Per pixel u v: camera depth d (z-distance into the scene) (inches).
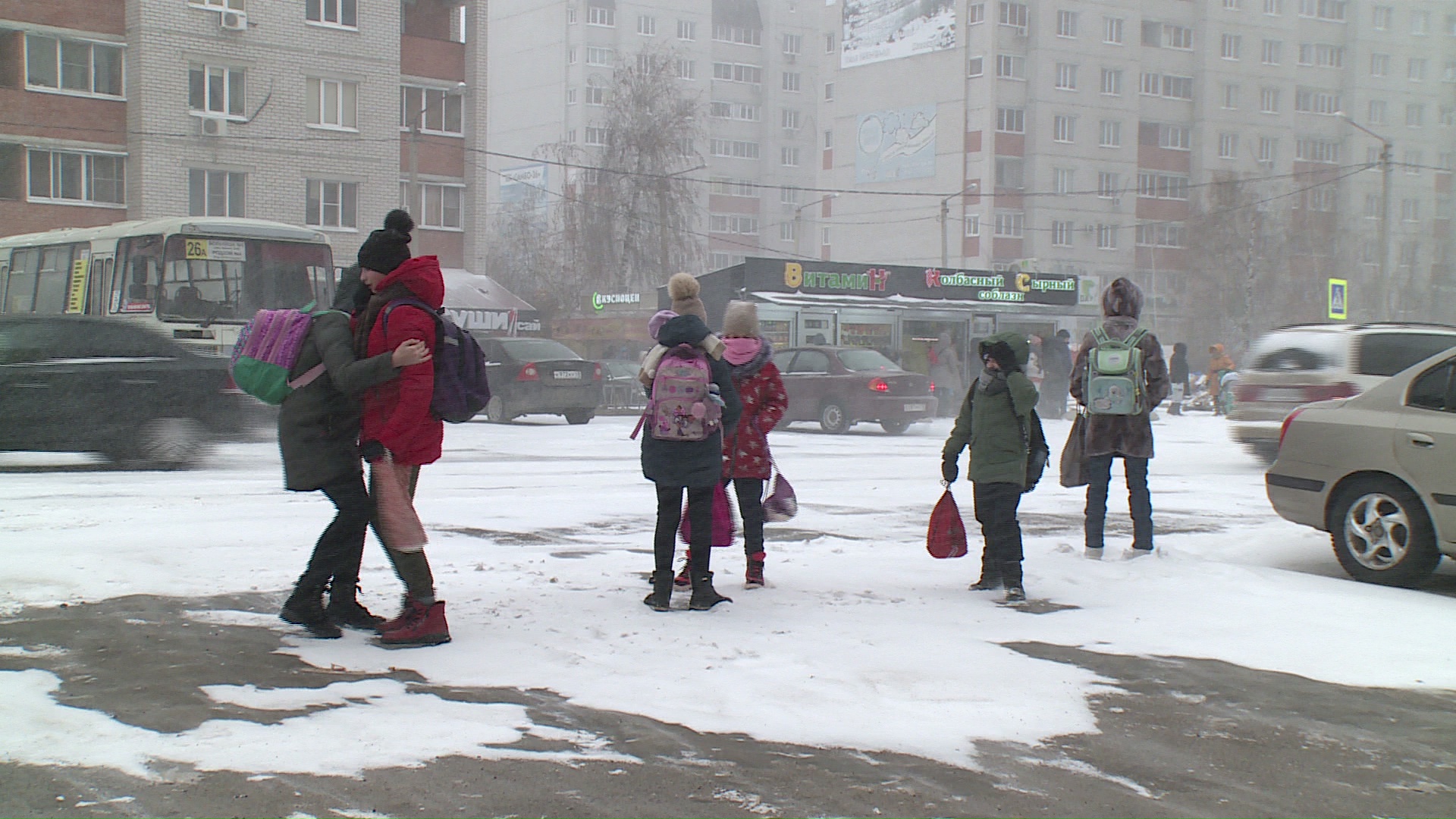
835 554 337.4
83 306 848.3
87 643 216.1
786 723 182.5
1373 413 329.4
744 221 4005.9
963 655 225.0
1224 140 3248.0
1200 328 2930.6
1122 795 157.8
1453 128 3513.8
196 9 1435.8
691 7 3929.6
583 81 3789.4
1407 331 587.8
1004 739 178.7
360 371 212.8
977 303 1309.1
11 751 159.0
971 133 3014.3
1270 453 613.6
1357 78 3393.2
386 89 1572.3
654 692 195.6
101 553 307.3
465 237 1663.4
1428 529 314.2
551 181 3764.8
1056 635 244.2
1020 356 283.3
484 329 1501.0
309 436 222.8
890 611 262.2
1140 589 291.7
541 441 770.8
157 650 211.9
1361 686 213.0
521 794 149.7
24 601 249.8
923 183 3110.2
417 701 186.9
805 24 4087.1
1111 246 3085.6
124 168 1433.3
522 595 268.8
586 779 155.8
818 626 245.4
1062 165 3021.7
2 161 1368.1
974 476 282.0
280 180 1499.8
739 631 239.3
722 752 168.2
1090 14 3041.3
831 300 1211.2
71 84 1396.4
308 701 184.9
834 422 944.3
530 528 378.0
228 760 157.4
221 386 553.0
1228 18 3238.2
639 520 400.5
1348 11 3403.1
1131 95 3095.5
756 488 284.7
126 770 153.1
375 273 219.1
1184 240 3102.9
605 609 255.9
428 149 1631.4
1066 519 430.0
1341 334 593.9
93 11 1396.4
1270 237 2906.0
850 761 166.6
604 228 2026.3
